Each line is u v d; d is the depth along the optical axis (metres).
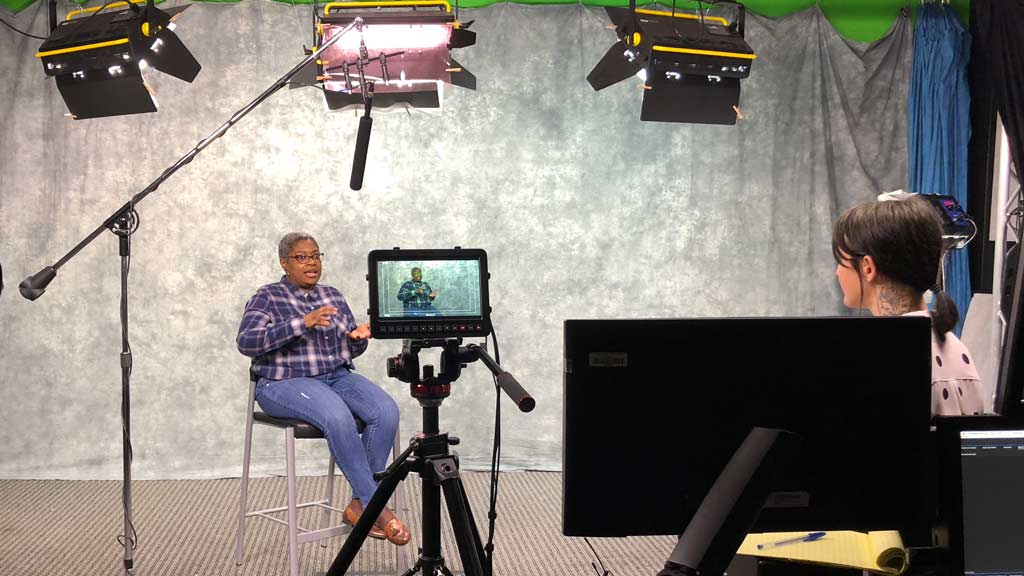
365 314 5.03
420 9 3.49
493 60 5.04
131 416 4.96
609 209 5.10
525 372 5.12
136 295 4.93
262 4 4.92
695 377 1.20
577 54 5.04
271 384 3.57
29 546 3.88
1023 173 4.44
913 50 5.03
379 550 3.83
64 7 4.81
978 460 1.23
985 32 4.86
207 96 4.91
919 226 1.47
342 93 3.98
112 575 3.54
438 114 5.03
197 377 4.98
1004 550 1.23
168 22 3.78
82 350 4.93
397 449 3.71
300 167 4.98
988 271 4.99
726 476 1.04
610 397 1.19
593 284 5.11
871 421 1.22
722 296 5.13
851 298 1.58
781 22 5.06
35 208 4.86
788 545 1.54
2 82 4.82
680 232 5.12
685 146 5.10
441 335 2.15
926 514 1.25
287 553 3.80
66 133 4.86
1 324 4.88
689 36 4.10
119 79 3.85
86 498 4.60
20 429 4.93
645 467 1.20
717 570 0.97
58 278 4.89
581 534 1.21
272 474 5.03
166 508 4.45
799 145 5.10
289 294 3.79
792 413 1.21
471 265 2.18
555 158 5.07
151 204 4.92
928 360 1.23
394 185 5.03
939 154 4.97
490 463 5.12
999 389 1.26
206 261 4.96
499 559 3.73
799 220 5.12
